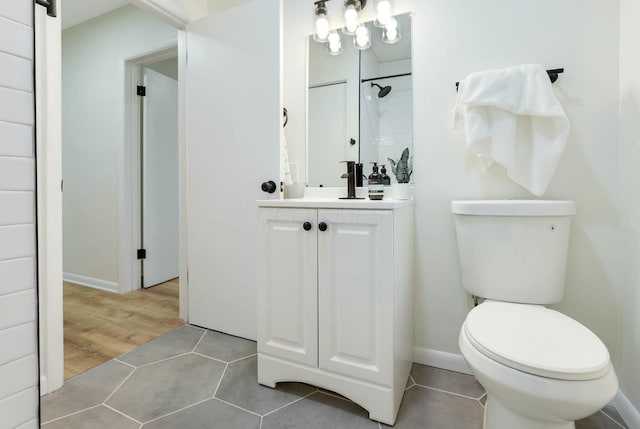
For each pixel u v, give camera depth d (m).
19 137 0.69
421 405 1.21
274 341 1.31
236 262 1.78
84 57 2.74
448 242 1.46
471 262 1.27
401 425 1.11
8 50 0.67
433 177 1.48
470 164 1.42
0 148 0.65
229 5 1.97
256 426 1.10
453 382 1.37
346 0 1.62
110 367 1.47
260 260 1.33
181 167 2.01
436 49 1.48
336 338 1.19
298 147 1.79
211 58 1.82
